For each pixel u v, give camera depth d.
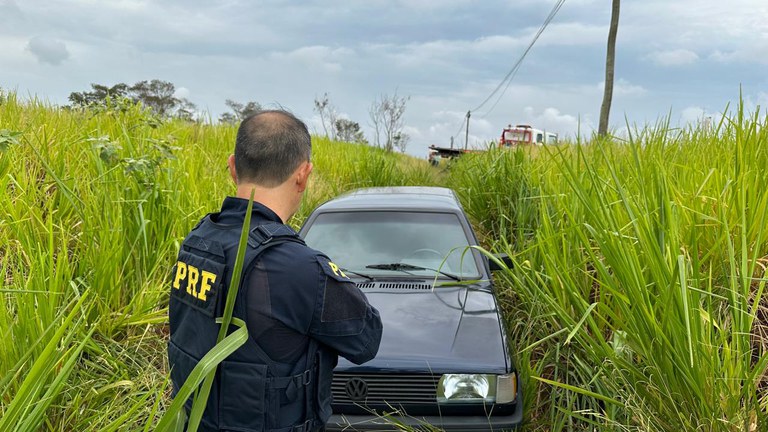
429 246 4.05
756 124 3.98
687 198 3.59
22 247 3.56
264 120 1.68
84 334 3.09
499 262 3.41
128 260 3.98
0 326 2.69
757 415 2.32
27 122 5.66
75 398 2.67
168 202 4.44
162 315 3.74
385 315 3.34
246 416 1.50
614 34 15.88
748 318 2.51
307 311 1.53
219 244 1.59
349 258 4.00
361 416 2.88
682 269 2.36
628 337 2.81
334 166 11.94
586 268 3.84
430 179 13.82
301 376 1.54
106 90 6.40
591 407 3.13
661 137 4.89
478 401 2.84
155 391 3.08
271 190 1.66
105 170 4.36
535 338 3.92
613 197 3.73
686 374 2.48
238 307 1.50
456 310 3.40
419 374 2.87
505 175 7.05
